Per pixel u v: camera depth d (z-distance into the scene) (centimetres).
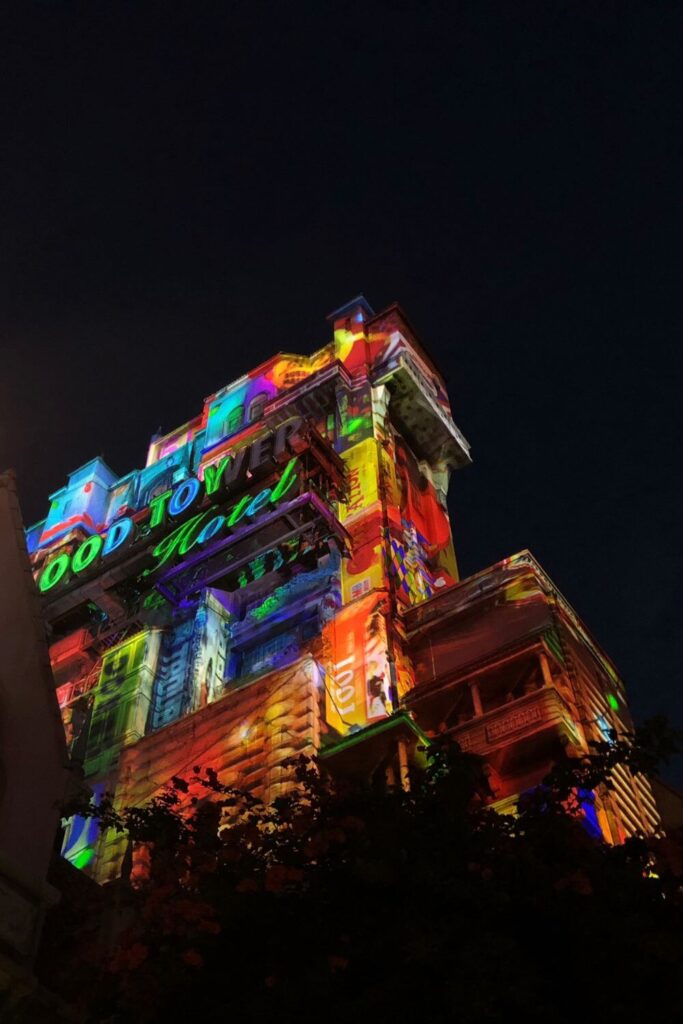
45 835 1952
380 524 5191
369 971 1722
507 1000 1573
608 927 1686
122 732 4597
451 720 3997
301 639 4844
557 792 2016
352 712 4134
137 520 5847
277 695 3988
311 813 2034
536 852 1903
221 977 1781
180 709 4656
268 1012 1659
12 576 2267
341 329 7056
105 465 7650
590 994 1625
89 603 5659
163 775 4025
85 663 5528
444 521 6212
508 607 4212
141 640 5162
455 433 6656
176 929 1822
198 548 5328
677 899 1808
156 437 7688
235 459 5609
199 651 4897
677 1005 1583
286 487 5138
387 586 4762
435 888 1756
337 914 1791
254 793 3653
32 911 1844
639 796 3809
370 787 2091
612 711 4197
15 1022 1783
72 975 2028
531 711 3562
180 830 2073
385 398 6325
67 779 2077
